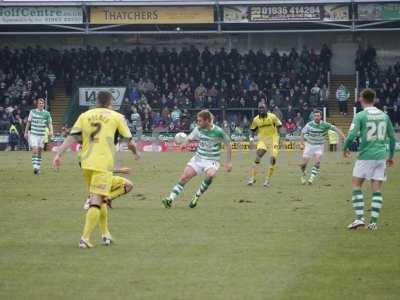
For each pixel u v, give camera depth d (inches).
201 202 927.0
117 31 2746.1
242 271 527.2
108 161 608.4
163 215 802.8
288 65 2691.9
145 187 1112.8
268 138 1165.7
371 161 705.6
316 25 2763.3
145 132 2480.3
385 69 2847.0
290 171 1454.2
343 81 2783.0
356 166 715.4
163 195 1002.7
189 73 2687.0
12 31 2792.8
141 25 2763.3
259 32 2706.7
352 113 2659.9
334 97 2728.8
